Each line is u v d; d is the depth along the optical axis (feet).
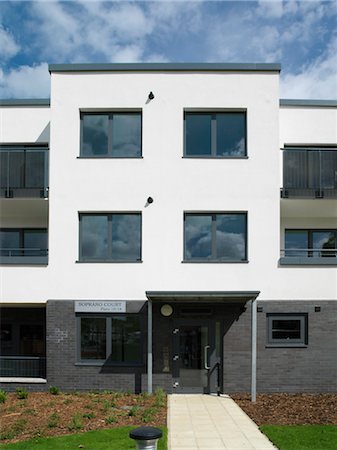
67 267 46.80
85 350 46.26
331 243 53.62
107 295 46.50
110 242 47.32
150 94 47.60
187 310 46.01
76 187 47.39
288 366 45.57
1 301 46.80
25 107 53.72
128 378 45.44
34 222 54.24
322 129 52.75
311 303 46.24
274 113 47.62
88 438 29.86
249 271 46.57
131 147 48.16
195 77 47.83
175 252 46.70
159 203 47.09
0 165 48.34
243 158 47.34
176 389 45.29
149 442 21.21
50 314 46.47
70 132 47.75
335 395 44.39
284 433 31.12
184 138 47.98
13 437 30.50
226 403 41.01
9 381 46.14
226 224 47.50
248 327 45.80
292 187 48.11
